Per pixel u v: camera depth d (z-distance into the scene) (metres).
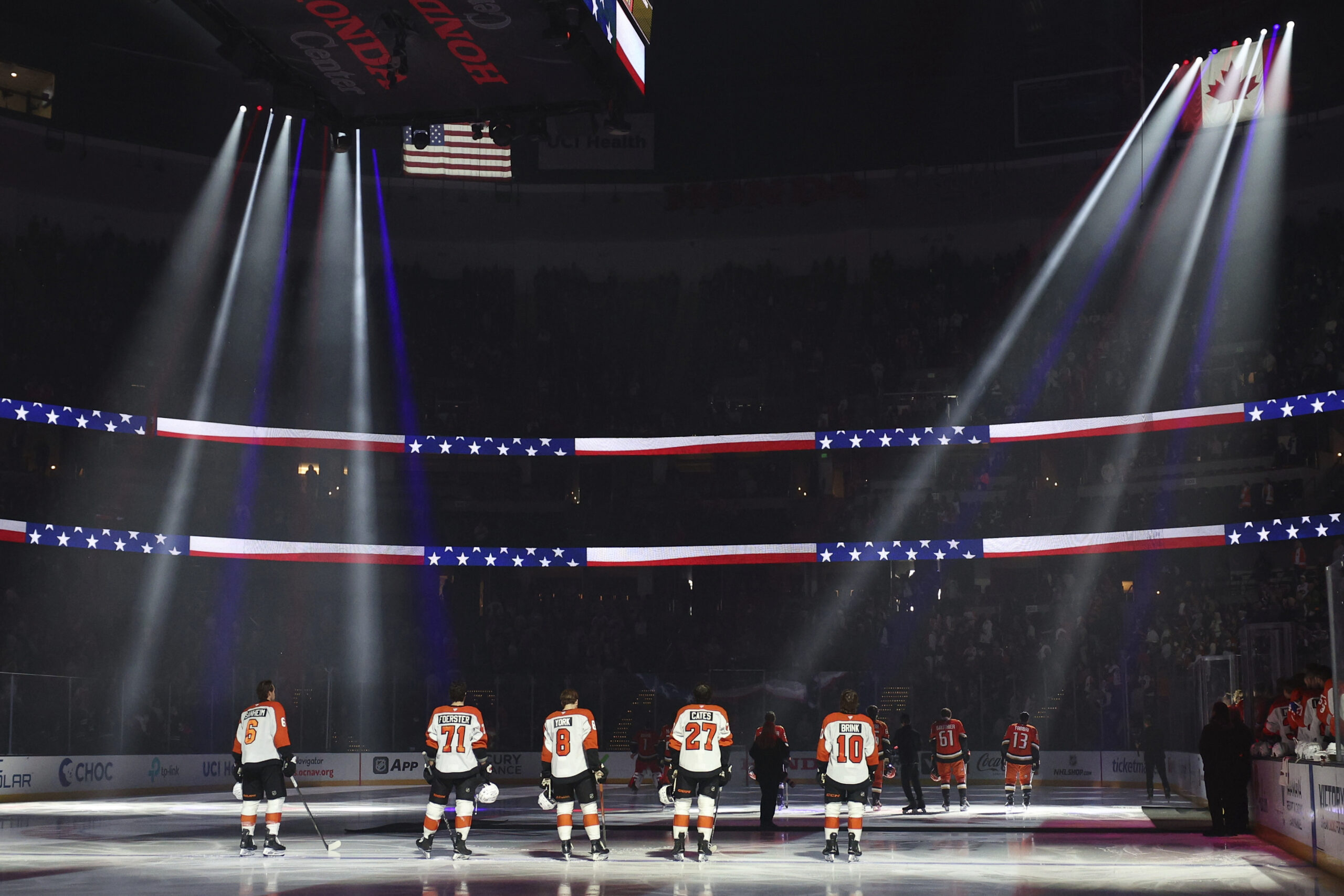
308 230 44.00
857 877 13.04
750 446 41.50
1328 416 37.09
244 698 34.19
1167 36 41.16
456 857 14.79
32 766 28.19
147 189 41.69
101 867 14.05
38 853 15.90
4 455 36.28
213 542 38.09
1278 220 40.06
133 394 39.78
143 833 19.19
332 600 41.69
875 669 38.25
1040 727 34.31
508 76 20.73
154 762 31.59
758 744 19.45
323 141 43.72
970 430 39.97
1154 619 36.19
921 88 44.47
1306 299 38.00
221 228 42.66
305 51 20.05
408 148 44.09
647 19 21.91
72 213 41.25
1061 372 40.91
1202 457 37.50
